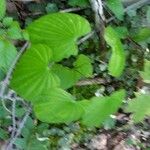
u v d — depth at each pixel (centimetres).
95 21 30
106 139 30
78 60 28
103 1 30
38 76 25
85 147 29
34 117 28
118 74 26
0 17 26
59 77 27
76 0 30
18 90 25
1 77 26
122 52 26
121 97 25
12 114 26
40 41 25
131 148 30
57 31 25
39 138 27
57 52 25
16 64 26
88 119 24
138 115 27
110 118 30
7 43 25
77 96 30
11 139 26
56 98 25
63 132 29
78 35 25
